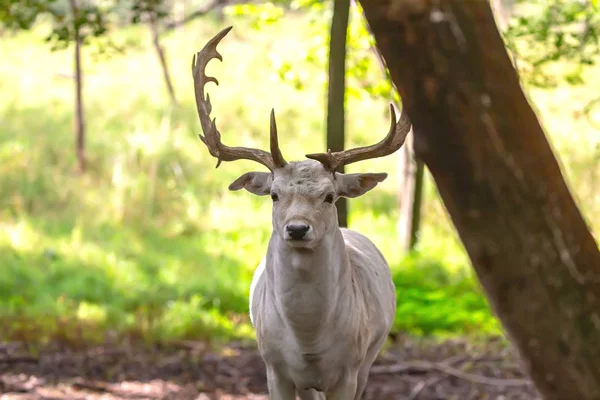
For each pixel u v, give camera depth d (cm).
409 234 1712
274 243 705
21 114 2352
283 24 3000
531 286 346
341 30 1024
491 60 337
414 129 352
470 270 1571
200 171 2153
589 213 1678
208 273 1648
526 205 342
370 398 1055
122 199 1964
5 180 2038
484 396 1058
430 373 1144
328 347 720
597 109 2133
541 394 361
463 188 345
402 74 342
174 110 2397
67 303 1449
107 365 1157
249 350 1259
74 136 2242
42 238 1781
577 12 1131
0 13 1130
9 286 1530
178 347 1258
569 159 1898
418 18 332
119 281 1577
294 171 695
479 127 338
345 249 732
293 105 2497
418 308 1394
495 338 1277
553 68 1692
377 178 729
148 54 2780
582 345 347
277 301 712
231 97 2495
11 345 1222
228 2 1586
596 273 351
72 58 2741
